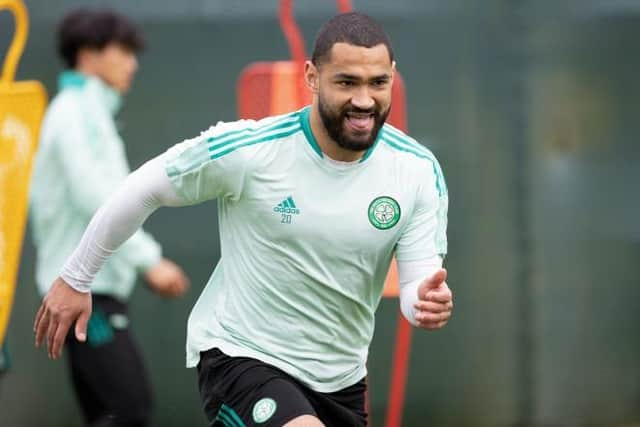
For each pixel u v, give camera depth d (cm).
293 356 1305
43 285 1931
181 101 2352
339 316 1310
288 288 1285
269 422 1241
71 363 1914
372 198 1270
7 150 1706
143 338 2367
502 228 2411
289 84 1814
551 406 2433
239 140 1257
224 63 2352
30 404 2367
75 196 1895
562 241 2427
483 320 2414
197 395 2375
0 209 1702
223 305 1327
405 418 2402
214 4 2352
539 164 2414
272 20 2347
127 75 1997
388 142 1285
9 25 2350
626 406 2498
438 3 2377
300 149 1259
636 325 2448
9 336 2348
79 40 1961
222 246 1331
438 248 1309
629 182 2423
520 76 2403
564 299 2433
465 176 2394
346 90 1201
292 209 1261
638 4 2409
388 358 2397
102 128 1930
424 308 1212
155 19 2358
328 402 1340
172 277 1945
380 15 2370
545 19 2403
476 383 2419
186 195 1285
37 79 2350
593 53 2412
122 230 1298
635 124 2422
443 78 2381
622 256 2436
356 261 1283
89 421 1936
